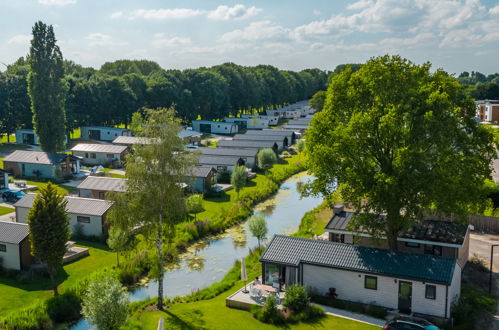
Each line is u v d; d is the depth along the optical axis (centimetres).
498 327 3138
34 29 9412
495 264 4341
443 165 3481
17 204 5541
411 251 4203
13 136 13338
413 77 3716
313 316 3369
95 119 13475
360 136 3666
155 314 3534
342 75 4066
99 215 5169
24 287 4000
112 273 4144
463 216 3666
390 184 3441
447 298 3212
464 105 3741
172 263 4741
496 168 6825
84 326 3431
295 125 16075
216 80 17462
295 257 3747
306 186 4103
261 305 3519
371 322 3269
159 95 15350
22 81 12369
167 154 3756
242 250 5119
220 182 8550
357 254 3672
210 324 3303
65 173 8456
